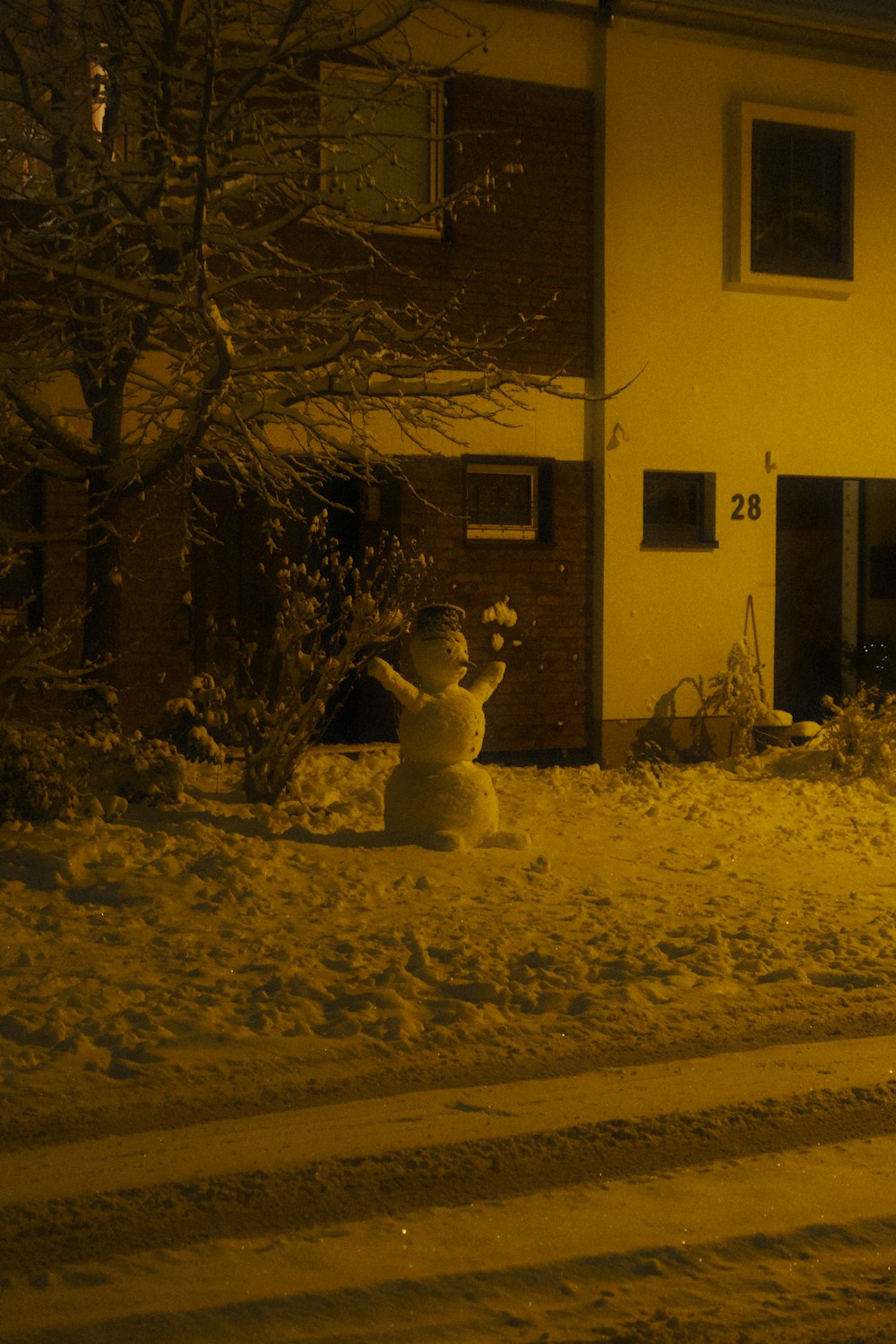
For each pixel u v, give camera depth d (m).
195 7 10.88
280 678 11.32
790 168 15.72
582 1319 4.25
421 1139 5.47
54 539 10.83
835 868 10.02
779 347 15.69
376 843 10.02
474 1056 6.33
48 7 10.92
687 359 15.26
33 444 11.91
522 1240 4.71
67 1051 6.19
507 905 8.66
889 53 15.86
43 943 7.66
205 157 9.65
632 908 8.70
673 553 15.26
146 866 9.02
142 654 13.23
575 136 14.75
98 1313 4.22
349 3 13.42
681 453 15.28
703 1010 6.99
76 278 10.09
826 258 15.95
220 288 10.42
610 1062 6.32
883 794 12.95
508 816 11.68
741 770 14.38
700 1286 4.46
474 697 10.49
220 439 11.40
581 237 14.83
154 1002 6.75
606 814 11.91
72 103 11.12
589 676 15.09
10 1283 4.39
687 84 15.11
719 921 8.44
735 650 15.40
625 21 14.62
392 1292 4.37
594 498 14.98
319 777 12.55
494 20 14.26
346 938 7.79
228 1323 4.18
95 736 11.06
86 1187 5.02
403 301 14.02
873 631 17.16
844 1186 5.16
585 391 14.91
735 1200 5.04
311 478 14.05
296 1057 6.23
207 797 11.30
